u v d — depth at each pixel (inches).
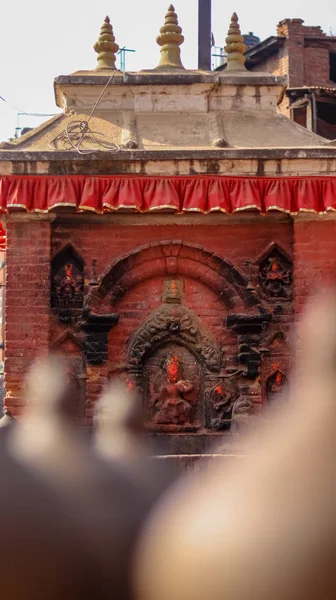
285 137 731.4
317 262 698.2
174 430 694.5
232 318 699.4
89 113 747.4
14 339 689.6
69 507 177.6
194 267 707.4
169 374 697.6
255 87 760.3
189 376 703.1
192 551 133.9
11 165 677.3
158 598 137.2
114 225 704.4
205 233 707.4
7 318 690.2
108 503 183.0
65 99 755.4
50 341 693.9
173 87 751.1
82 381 692.1
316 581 130.7
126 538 165.5
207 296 708.0
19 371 687.7
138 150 678.5
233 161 679.1
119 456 226.8
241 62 788.0
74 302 700.7
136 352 698.2
